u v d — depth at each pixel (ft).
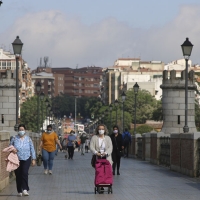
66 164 219.20
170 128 306.96
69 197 108.17
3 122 353.92
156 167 197.47
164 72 307.58
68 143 277.64
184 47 197.16
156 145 213.87
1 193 115.55
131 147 300.81
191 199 104.53
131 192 115.96
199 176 147.74
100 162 113.80
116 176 156.25
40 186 128.98
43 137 166.09
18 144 113.29
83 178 150.30
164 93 308.19
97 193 114.83
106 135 120.78
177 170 170.91
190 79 306.55
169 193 114.01
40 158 195.42
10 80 351.87
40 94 388.78
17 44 208.74
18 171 112.78
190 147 153.28
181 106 305.94
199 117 643.86
